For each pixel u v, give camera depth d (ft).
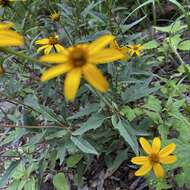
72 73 0.57
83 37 1.18
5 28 0.62
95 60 0.57
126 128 0.93
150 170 0.92
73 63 0.57
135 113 1.02
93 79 0.56
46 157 1.13
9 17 1.40
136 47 1.15
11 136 1.11
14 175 1.09
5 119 1.37
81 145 0.95
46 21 1.37
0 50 0.63
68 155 1.18
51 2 1.52
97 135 1.06
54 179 1.08
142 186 1.09
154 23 1.51
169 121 1.00
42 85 1.14
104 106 0.97
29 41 1.29
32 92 1.20
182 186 0.96
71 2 1.35
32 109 1.09
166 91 1.16
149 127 1.08
